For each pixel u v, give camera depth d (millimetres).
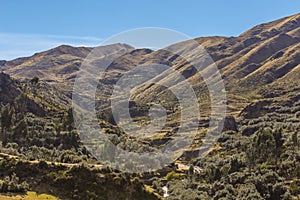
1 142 86375
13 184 59031
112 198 60562
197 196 69000
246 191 69688
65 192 60438
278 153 90875
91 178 62281
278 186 70812
